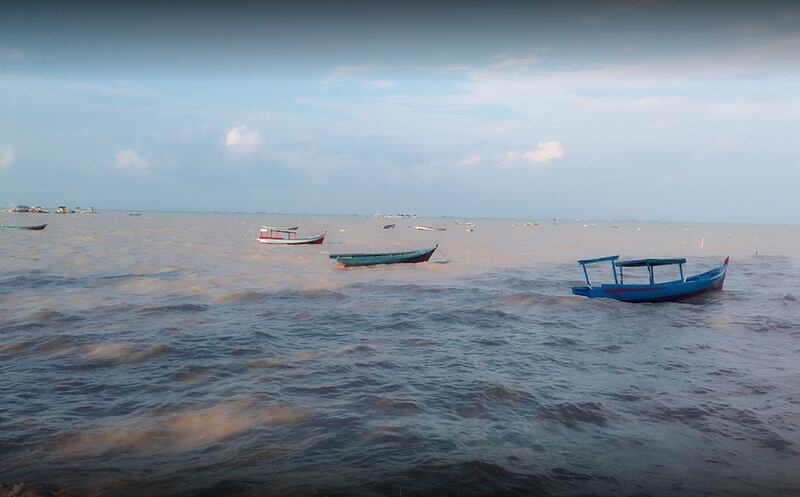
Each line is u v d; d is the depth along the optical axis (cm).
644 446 1084
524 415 1237
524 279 3728
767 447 1082
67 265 3953
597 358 1736
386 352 1777
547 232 13738
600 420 1215
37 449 1038
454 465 988
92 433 1112
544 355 1767
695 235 13300
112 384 1416
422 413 1242
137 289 2945
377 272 4044
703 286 2859
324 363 1638
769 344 1930
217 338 1902
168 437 1101
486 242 8619
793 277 4056
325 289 3081
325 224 18000
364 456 1022
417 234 11306
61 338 1838
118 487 900
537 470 980
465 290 3147
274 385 1425
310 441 1087
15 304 2436
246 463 992
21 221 12581
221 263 4444
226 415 1216
